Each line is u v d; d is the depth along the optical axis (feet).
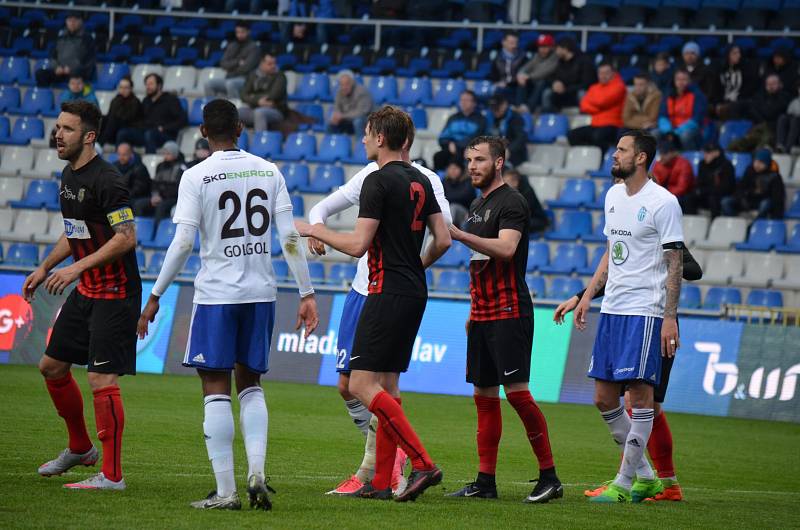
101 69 252.01
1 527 52.65
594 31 226.38
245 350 62.85
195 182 62.64
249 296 62.75
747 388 149.38
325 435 106.01
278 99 223.10
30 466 75.92
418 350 164.04
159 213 199.31
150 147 217.97
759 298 174.50
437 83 238.89
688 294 177.06
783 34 213.66
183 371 168.66
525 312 72.38
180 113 222.28
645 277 73.77
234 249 62.90
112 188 67.67
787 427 140.15
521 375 71.61
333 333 166.40
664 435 77.46
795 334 148.05
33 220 212.84
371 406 65.36
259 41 258.16
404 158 68.28
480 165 73.31
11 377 147.43
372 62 245.86
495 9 253.85
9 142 229.45
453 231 69.00
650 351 73.31
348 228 200.85
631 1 247.50
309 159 215.51
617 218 74.90
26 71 252.01
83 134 68.28
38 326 172.04
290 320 170.19
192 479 73.20
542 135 217.56
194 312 62.95
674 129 205.16
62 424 100.94
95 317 67.62
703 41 238.89
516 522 61.62
